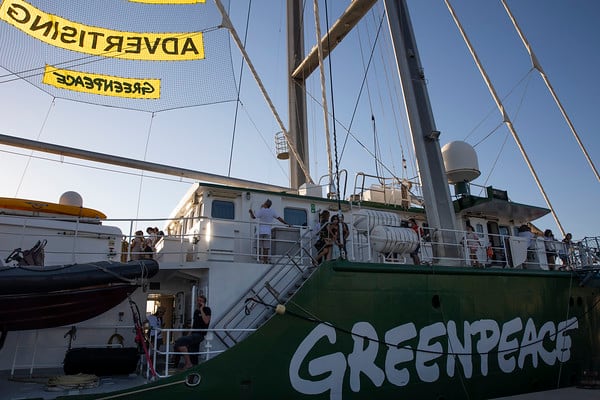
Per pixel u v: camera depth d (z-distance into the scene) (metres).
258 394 8.07
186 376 7.56
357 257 11.88
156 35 12.94
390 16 14.41
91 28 12.59
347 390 9.00
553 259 16.06
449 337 10.63
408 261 13.64
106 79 12.98
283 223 11.76
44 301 8.02
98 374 9.01
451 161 16.50
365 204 14.43
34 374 9.09
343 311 9.30
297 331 8.70
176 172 13.08
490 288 11.70
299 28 21.55
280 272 10.70
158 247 13.08
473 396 10.73
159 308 13.95
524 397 11.25
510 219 17.50
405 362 9.87
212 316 9.78
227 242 10.48
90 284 8.15
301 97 21.00
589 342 13.68
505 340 11.64
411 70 14.14
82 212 11.36
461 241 13.22
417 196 16.22
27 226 9.88
